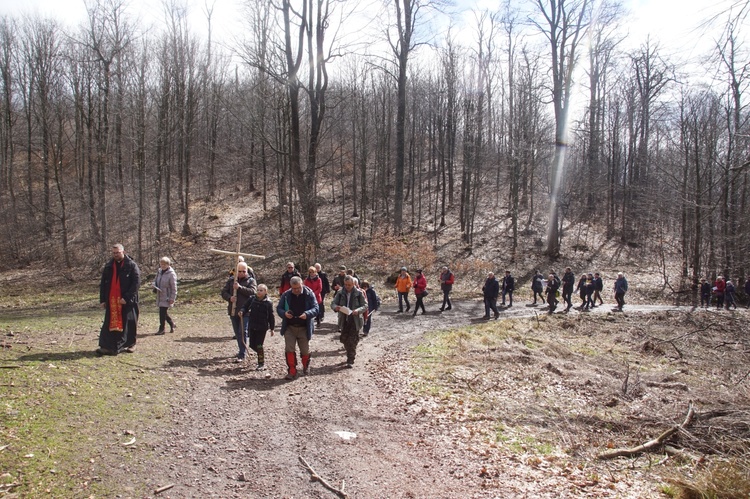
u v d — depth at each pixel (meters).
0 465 4.20
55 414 5.51
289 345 8.33
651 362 12.62
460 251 31.03
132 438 5.21
